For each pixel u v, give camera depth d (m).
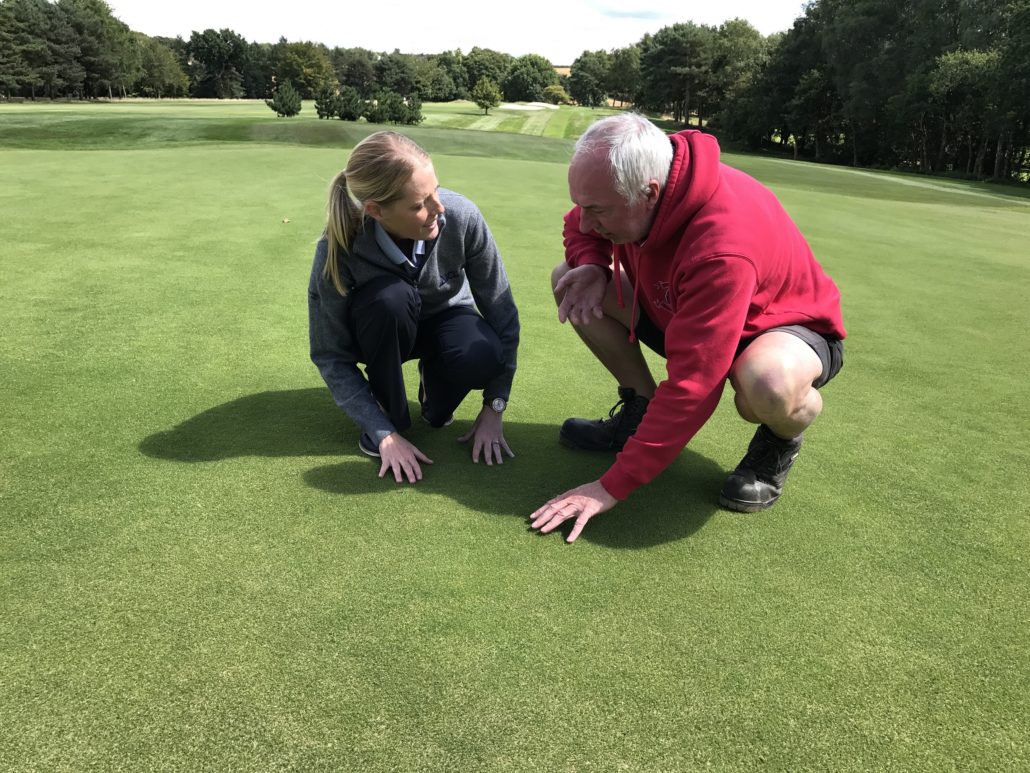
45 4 70.12
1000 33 32.94
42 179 7.47
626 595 1.65
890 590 1.73
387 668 1.38
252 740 1.21
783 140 52.19
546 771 1.19
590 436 2.37
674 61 60.09
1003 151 33.56
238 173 8.53
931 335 3.89
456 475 2.15
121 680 1.32
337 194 1.95
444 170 10.20
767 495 2.05
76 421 2.34
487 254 2.20
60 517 1.81
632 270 2.09
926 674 1.46
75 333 3.13
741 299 1.69
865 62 38.03
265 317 3.46
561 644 1.48
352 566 1.68
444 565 1.71
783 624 1.58
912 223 8.44
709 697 1.37
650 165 1.67
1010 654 1.53
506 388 2.28
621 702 1.34
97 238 4.89
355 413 2.15
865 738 1.30
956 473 2.34
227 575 1.63
